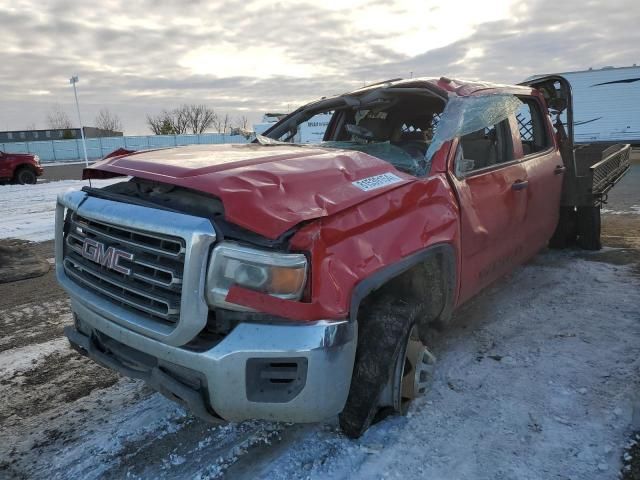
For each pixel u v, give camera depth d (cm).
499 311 435
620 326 392
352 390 255
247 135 491
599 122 1947
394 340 255
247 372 211
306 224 219
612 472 237
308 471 247
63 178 2298
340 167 262
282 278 208
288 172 243
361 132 429
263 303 205
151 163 264
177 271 215
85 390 346
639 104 1875
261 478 245
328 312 215
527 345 369
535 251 480
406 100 425
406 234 261
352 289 225
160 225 218
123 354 249
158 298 220
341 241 227
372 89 395
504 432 269
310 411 214
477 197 335
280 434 279
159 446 277
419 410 291
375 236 244
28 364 387
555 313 425
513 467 243
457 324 412
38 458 273
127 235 238
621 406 285
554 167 489
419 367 283
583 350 356
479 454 253
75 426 302
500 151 400
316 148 334
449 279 305
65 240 289
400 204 265
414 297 289
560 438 262
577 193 564
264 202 215
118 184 306
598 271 526
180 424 297
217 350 211
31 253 737
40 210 1230
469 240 322
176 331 212
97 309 249
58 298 543
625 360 338
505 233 382
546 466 243
